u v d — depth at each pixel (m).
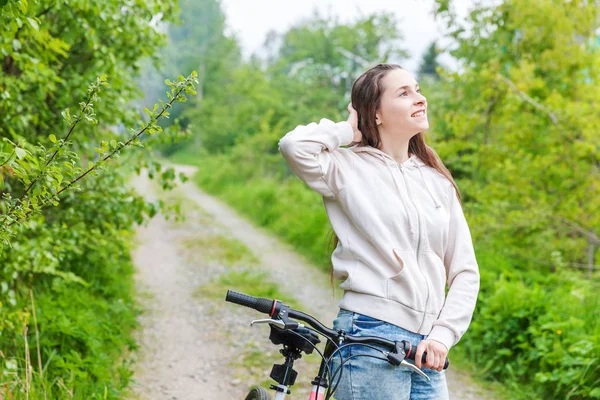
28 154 2.83
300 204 16.69
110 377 5.04
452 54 10.08
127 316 7.03
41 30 4.37
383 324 2.35
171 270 10.66
